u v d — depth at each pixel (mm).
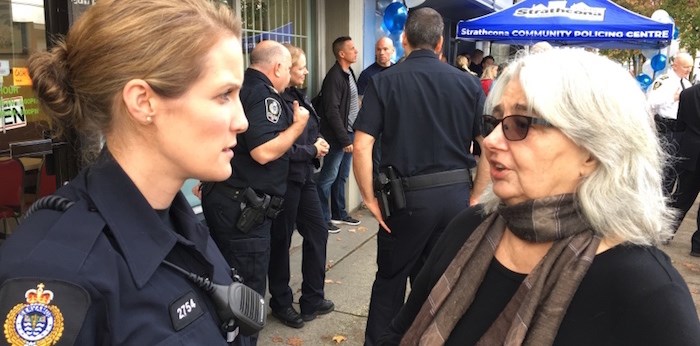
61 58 864
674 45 12781
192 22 838
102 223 814
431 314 1166
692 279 4254
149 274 827
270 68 2678
